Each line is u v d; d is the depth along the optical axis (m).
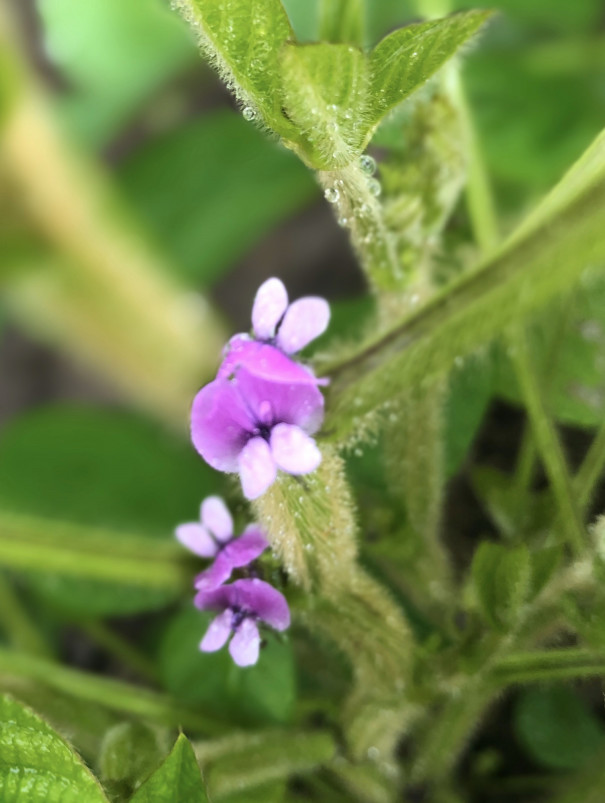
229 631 0.09
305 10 0.12
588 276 0.08
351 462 0.11
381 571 0.11
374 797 0.10
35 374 0.21
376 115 0.08
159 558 0.11
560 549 0.09
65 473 0.13
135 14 0.15
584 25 0.14
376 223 0.09
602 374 0.10
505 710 0.11
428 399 0.10
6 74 0.15
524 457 0.10
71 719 0.10
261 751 0.09
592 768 0.10
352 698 0.10
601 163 0.08
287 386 0.08
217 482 0.13
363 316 0.11
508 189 0.13
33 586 0.12
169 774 0.08
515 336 0.10
